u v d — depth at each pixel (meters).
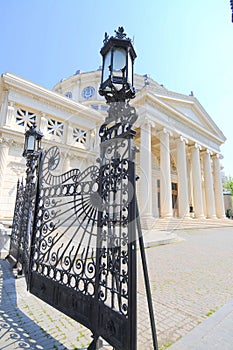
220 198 20.55
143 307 2.61
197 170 17.03
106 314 1.61
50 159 3.03
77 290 1.99
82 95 21.55
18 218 4.47
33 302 2.63
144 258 1.57
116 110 2.03
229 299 2.87
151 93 9.26
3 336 1.89
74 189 2.34
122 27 2.13
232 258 5.64
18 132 9.93
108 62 2.06
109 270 1.71
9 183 9.49
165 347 1.76
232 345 1.76
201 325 2.11
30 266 2.78
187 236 10.09
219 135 21.62
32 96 10.62
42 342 1.81
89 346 1.67
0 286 3.12
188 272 4.22
